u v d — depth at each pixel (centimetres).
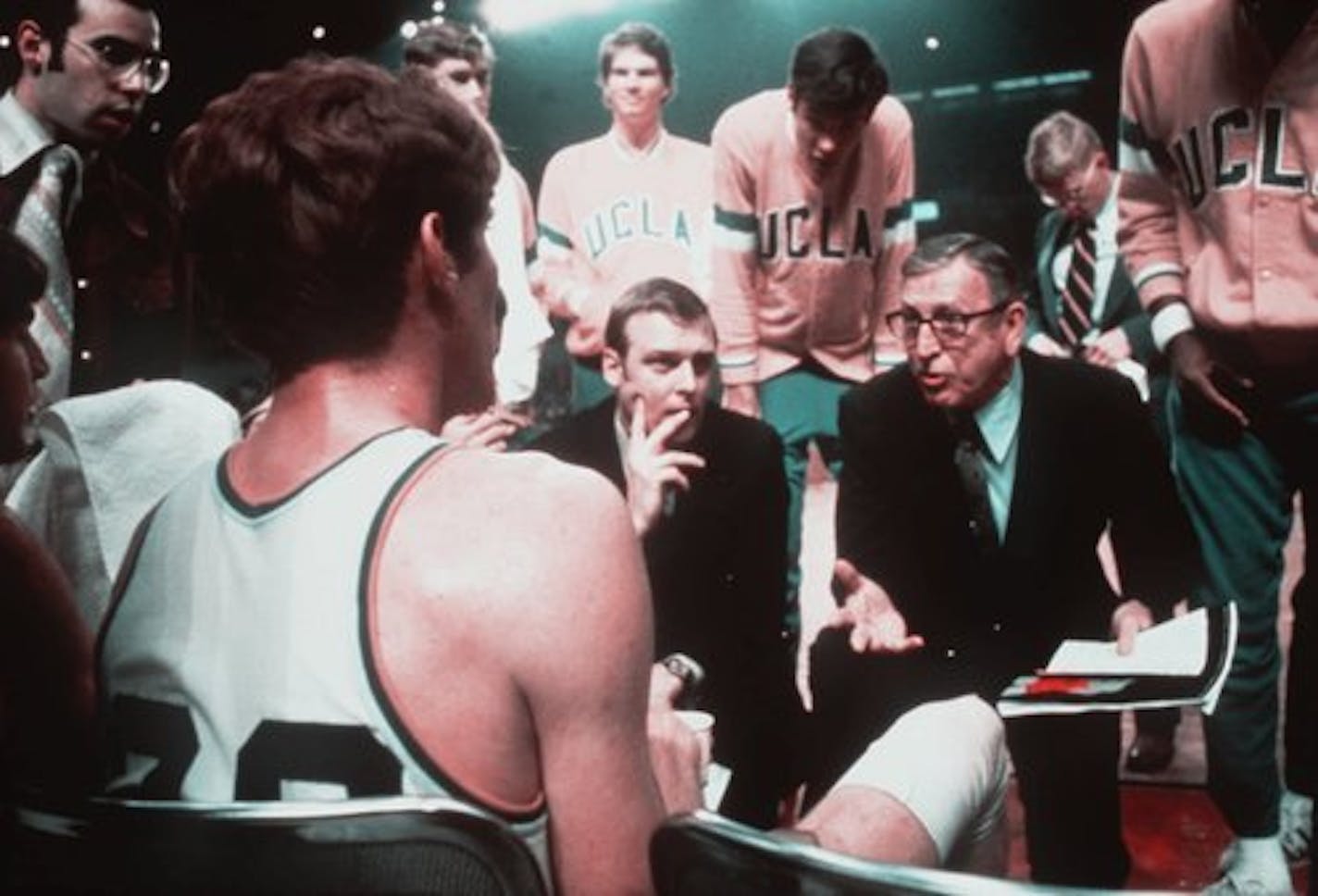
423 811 87
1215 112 262
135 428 158
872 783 125
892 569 251
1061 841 251
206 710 102
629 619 99
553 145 967
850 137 377
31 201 236
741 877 85
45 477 156
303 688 98
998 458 244
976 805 129
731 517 264
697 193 454
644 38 443
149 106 549
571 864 100
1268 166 257
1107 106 1092
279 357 109
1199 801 319
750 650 262
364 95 108
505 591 97
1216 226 265
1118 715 247
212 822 88
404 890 88
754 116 394
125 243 254
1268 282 259
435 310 110
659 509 210
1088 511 245
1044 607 247
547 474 102
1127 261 284
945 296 234
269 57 573
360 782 97
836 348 409
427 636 97
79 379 250
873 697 250
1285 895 138
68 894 94
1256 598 269
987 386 240
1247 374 267
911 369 251
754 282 406
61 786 123
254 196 107
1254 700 267
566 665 97
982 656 249
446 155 109
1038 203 1125
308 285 106
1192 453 273
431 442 104
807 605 525
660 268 452
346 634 98
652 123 450
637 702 100
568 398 740
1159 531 245
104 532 155
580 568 98
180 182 112
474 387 115
